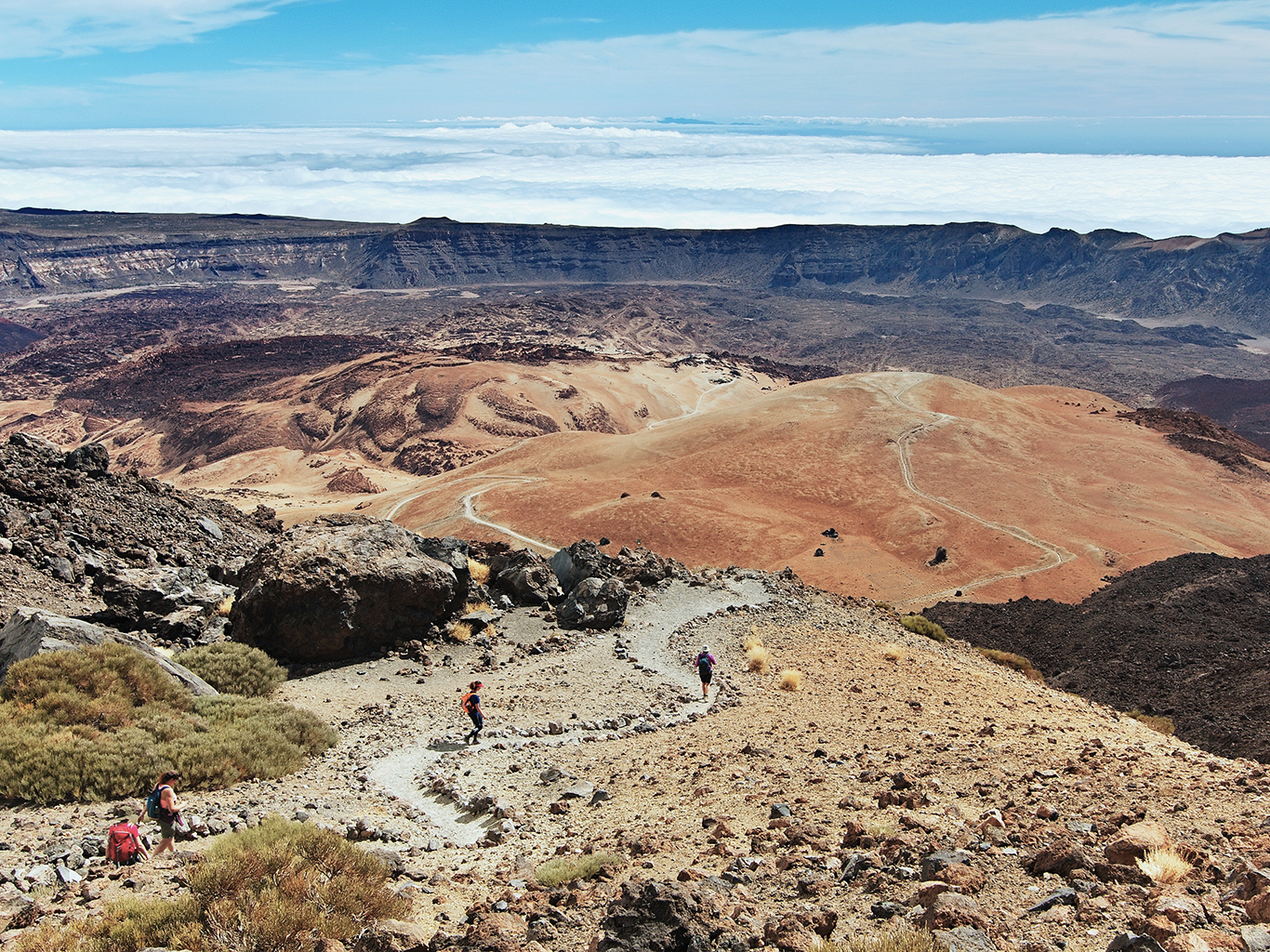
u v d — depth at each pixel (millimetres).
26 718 14836
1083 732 17719
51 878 9852
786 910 8070
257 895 8727
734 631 29453
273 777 15414
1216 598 65375
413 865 11141
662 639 28016
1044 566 125062
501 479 171125
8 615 22422
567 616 28906
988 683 26297
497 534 136500
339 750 17594
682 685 23406
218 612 25578
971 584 119688
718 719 20109
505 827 13203
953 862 8367
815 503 153625
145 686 17188
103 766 13484
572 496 151250
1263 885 6898
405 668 23891
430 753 17625
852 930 7449
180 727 15891
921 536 136125
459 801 14703
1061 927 6949
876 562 125688
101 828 11664
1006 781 12359
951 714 19922
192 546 33125
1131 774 12375
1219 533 142500
